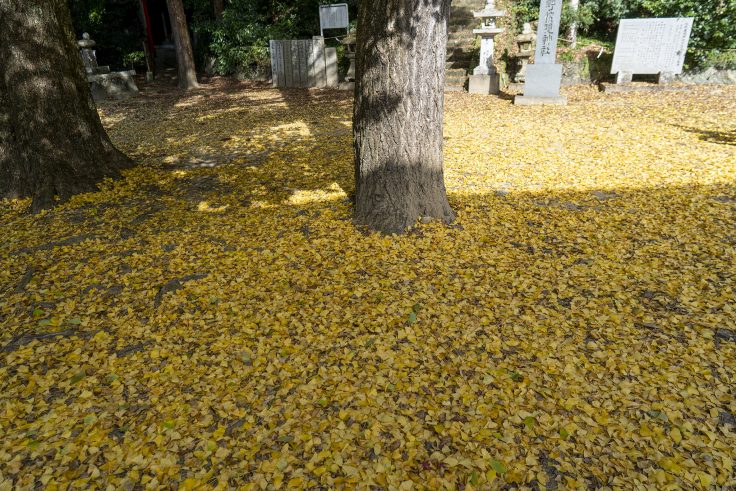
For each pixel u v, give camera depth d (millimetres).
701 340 3502
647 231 5238
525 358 3412
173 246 5320
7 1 6203
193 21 20656
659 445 2684
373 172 5246
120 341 3742
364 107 5090
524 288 4246
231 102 14836
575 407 2969
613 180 6801
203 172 7918
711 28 12602
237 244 5285
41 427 2938
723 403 2951
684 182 6559
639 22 12742
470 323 3803
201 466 2672
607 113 10836
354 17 17891
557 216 5707
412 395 3113
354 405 3045
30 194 6773
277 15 18859
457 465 2627
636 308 3922
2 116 6566
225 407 3059
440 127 5273
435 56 4910
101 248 5281
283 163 8289
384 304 4074
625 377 3193
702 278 4273
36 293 4434
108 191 6969
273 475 2602
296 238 5312
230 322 3932
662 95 12109
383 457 2678
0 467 2672
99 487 2551
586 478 2541
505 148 8578
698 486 2453
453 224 5469
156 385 3275
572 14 14398
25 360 3549
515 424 2875
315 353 3533
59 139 6766
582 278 4379
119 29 19969
